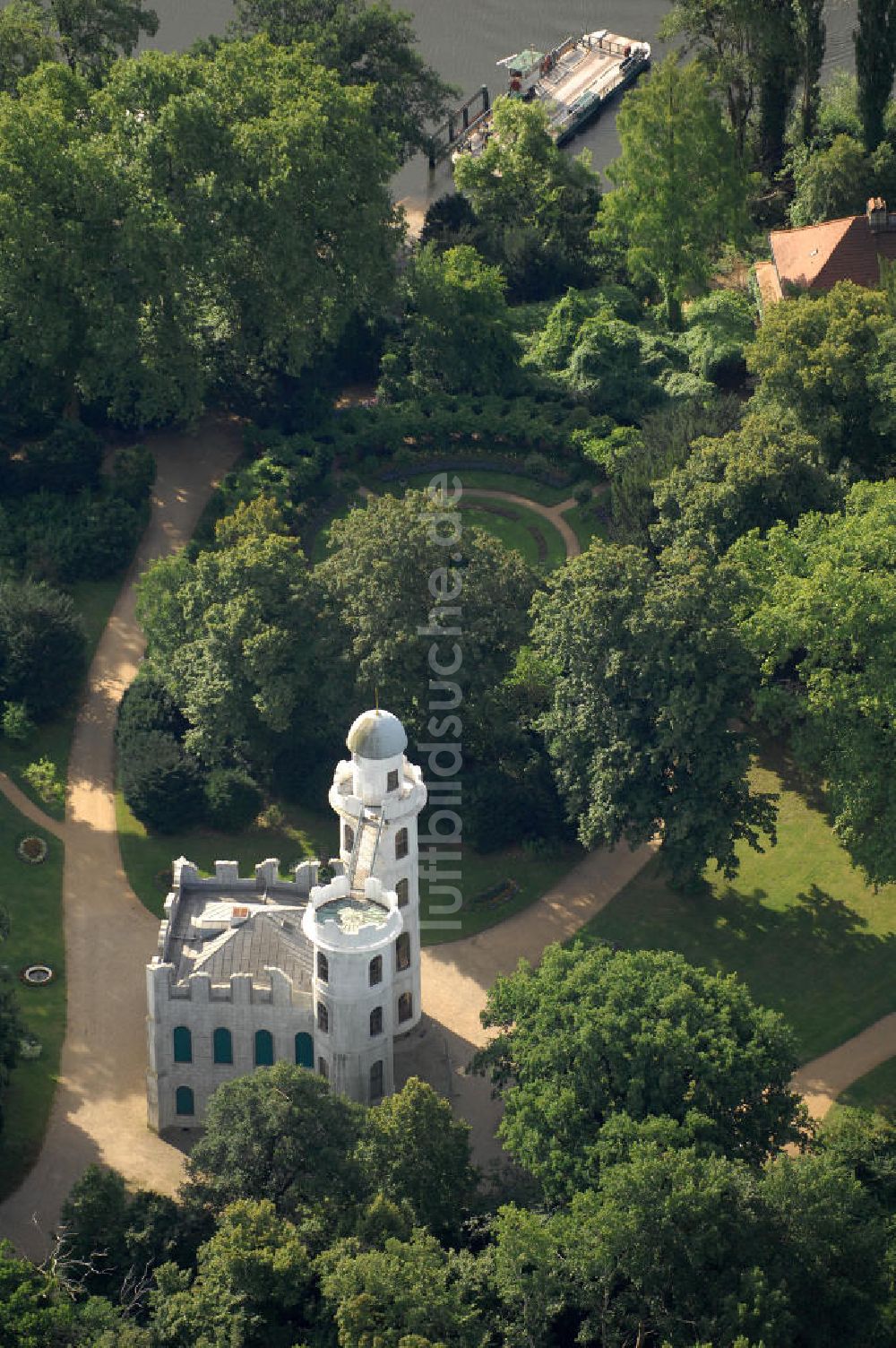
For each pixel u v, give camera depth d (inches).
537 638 7155.5
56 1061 6461.6
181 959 6181.1
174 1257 5570.9
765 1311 5049.2
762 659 7086.6
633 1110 5595.5
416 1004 6333.7
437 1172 5585.6
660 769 6894.7
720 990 5885.8
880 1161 5708.7
